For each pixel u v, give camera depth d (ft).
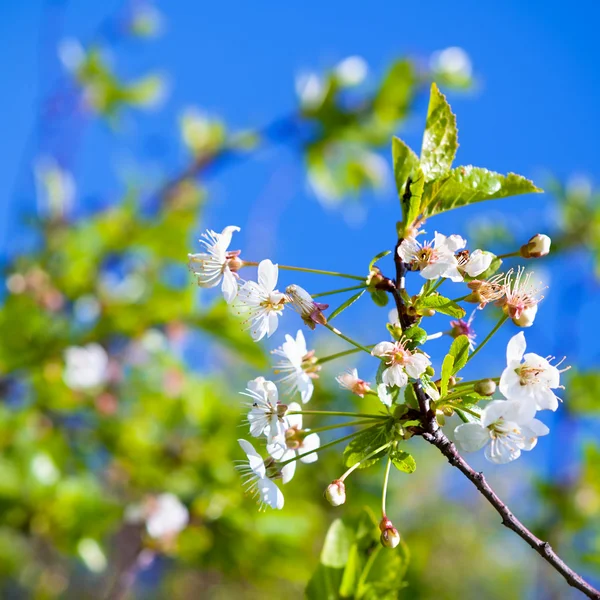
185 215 3.10
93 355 2.97
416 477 4.67
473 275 1.82
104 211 3.24
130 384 3.06
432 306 1.82
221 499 2.76
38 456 2.76
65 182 3.29
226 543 2.77
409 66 3.22
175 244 2.98
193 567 3.51
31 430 2.87
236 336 2.73
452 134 1.87
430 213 1.85
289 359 1.84
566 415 3.43
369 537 1.92
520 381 1.79
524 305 1.82
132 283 3.10
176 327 2.84
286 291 1.85
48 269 3.11
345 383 1.85
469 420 1.81
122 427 3.00
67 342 2.94
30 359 2.91
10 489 2.70
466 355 1.80
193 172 3.39
